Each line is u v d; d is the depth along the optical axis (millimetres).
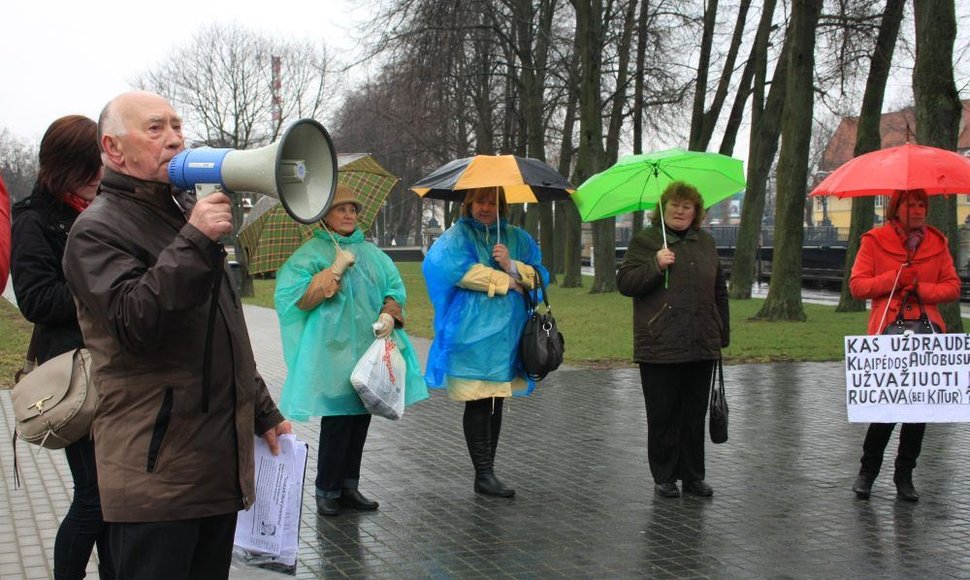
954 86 12680
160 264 2533
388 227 79250
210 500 2812
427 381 6246
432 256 6082
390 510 6016
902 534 5492
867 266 5977
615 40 27641
